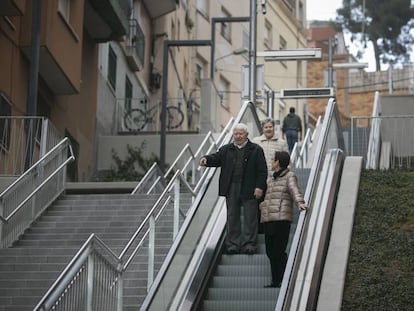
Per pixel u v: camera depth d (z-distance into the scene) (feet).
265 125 53.88
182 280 44.37
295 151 73.26
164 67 104.42
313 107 210.38
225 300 43.88
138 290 47.16
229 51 166.20
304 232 44.14
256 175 47.52
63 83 86.69
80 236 58.08
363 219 52.03
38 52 72.59
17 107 78.89
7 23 76.64
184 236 44.09
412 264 46.65
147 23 130.41
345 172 57.21
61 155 66.03
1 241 55.47
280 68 186.80
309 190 47.62
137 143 106.22
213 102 114.62
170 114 121.29
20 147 69.67
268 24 182.19
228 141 56.34
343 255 46.88
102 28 101.09
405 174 58.90
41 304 32.32
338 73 203.00
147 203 63.62
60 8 83.76
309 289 41.50
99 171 104.88
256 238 47.62
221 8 165.37
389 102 90.17
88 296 36.52
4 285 49.34
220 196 51.65
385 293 43.78
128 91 120.57
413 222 51.85
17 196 58.54
